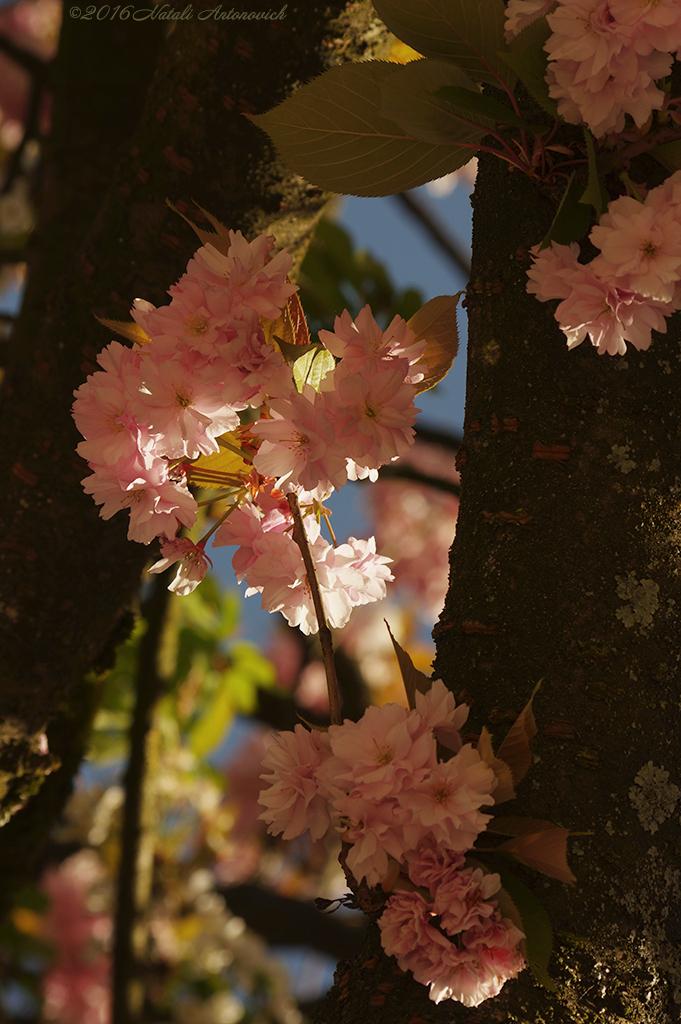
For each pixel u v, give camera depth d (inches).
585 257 57.2
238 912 190.4
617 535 57.1
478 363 59.2
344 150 58.7
